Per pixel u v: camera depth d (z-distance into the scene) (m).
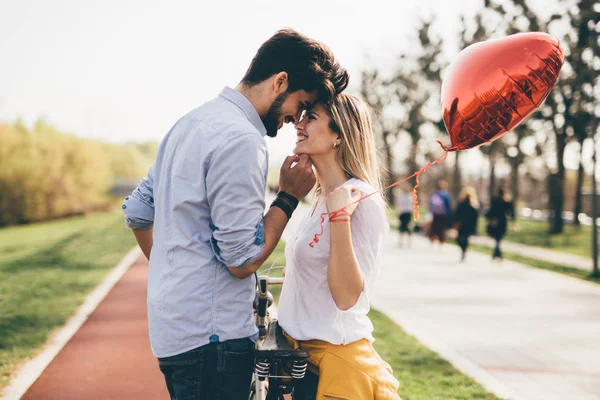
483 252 15.66
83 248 15.99
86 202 41.59
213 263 1.98
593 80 13.42
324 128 2.23
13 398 4.31
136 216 2.31
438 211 16.50
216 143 1.94
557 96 18.92
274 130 2.21
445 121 2.41
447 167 35.50
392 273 11.29
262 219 2.01
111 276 10.50
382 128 35.50
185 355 1.97
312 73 2.08
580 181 24.09
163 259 2.04
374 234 2.14
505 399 4.32
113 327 6.61
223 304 1.98
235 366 2.00
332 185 2.30
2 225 33.16
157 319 2.00
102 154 46.44
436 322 7.10
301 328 2.20
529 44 2.24
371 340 2.30
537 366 5.34
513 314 7.60
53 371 4.98
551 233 22.03
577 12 15.89
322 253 2.17
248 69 2.13
